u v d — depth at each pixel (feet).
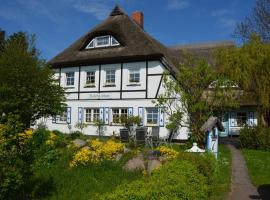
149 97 89.97
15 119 25.16
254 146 75.05
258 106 80.74
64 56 107.14
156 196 19.27
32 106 68.85
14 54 73.92
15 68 70.18
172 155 42.68
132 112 92.02
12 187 23.71
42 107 70.64
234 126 107.86
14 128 24.43
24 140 25.40
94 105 98.27
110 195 18.51
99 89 97.71
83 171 38.52
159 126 87.40
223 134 108.88
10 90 67.15
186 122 74.13
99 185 33.42
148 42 93.97
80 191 31.45
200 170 32.17
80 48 103.96
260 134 74.79
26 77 70.49
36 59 76.43
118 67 95.14
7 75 69.31
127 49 94.94
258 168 52.70
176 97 81.10
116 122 89.76
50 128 104.27
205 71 71.82
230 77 79.05
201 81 71.51
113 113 95.55
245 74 79.30
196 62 77.71
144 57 90.63
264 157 63.21
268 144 73.67
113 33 98.22
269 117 82.74
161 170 26.08
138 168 39.17
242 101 91.40
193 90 71.82
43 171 38.55
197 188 25.22
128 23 103.50
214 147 55.57
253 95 80.94
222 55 83.25
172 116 75.72
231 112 107.96
